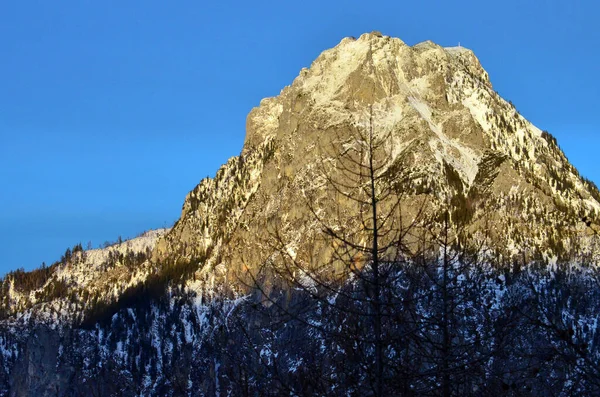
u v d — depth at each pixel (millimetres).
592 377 48094
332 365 54250
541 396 52438
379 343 53562
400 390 54188
